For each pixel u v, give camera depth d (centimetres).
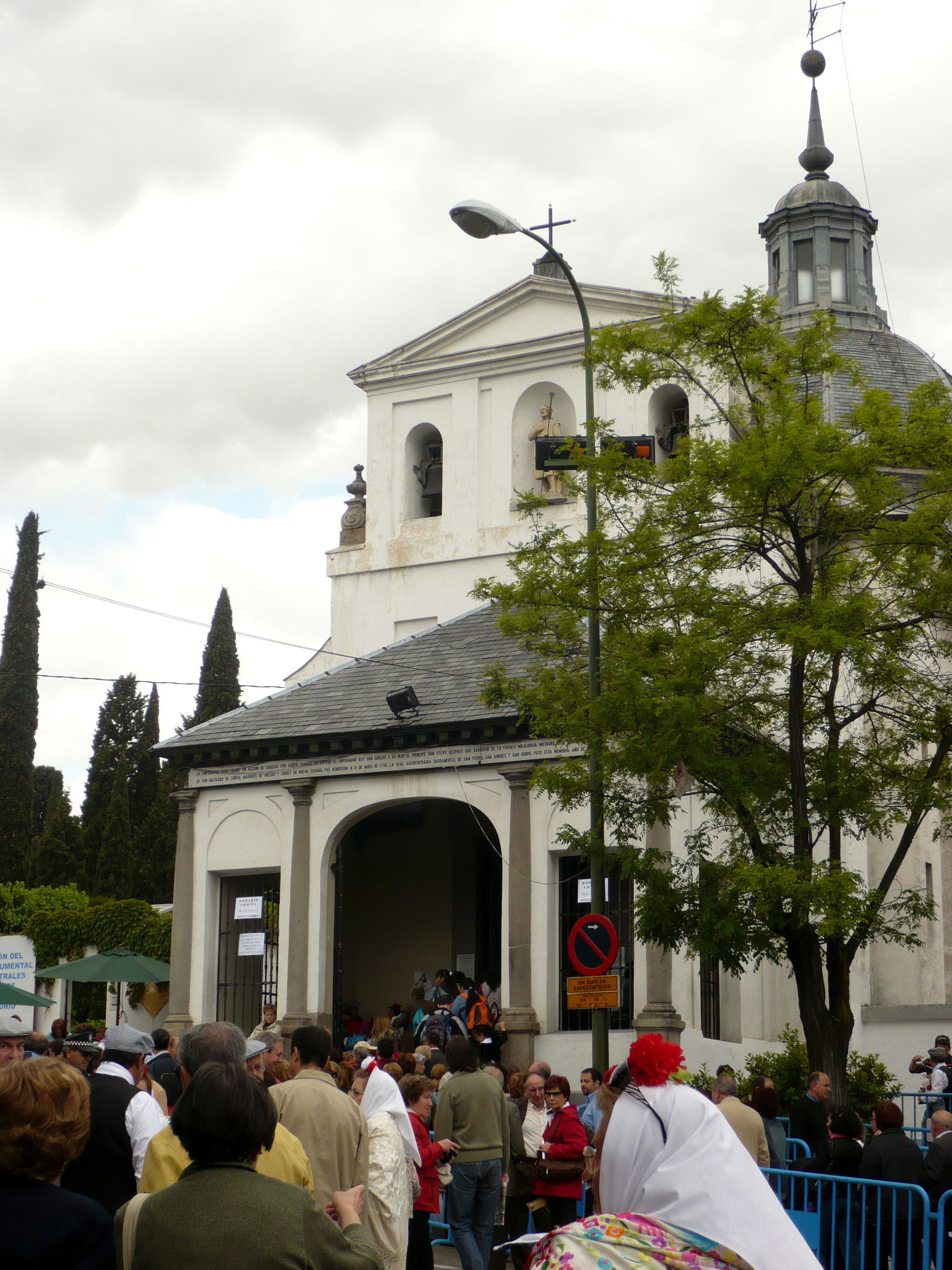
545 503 1912
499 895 3391
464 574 3725
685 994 2484
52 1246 464
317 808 2856
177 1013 2939
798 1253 433
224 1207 454
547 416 3709
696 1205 441
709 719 1708
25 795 5497
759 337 1748
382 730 2752
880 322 4447
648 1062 470
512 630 1798
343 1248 468
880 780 1773
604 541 1745
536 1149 1466
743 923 1681
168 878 6175
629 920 2545
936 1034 2666
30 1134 473
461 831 3434
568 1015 2583
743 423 1794
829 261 4466
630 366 1830
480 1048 2530
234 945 2984
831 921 1583
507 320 3794
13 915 3869
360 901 3503
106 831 5575
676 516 1716
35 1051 1436
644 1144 457
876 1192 1217
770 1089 1465
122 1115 837
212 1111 468
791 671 1755
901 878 3052
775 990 2858
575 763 1858
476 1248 1258
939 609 1680
